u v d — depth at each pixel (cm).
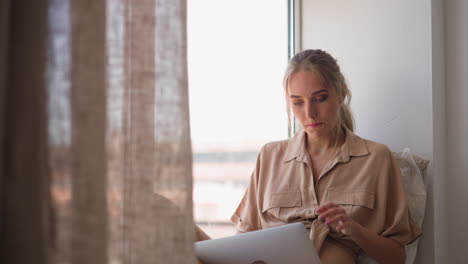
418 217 164
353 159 155
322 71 154
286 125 209
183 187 68
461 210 182
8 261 52
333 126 156
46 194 54
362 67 196
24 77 52
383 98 189
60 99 57
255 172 171
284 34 211
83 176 55
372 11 192
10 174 53
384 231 149
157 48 69
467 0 182
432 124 174
